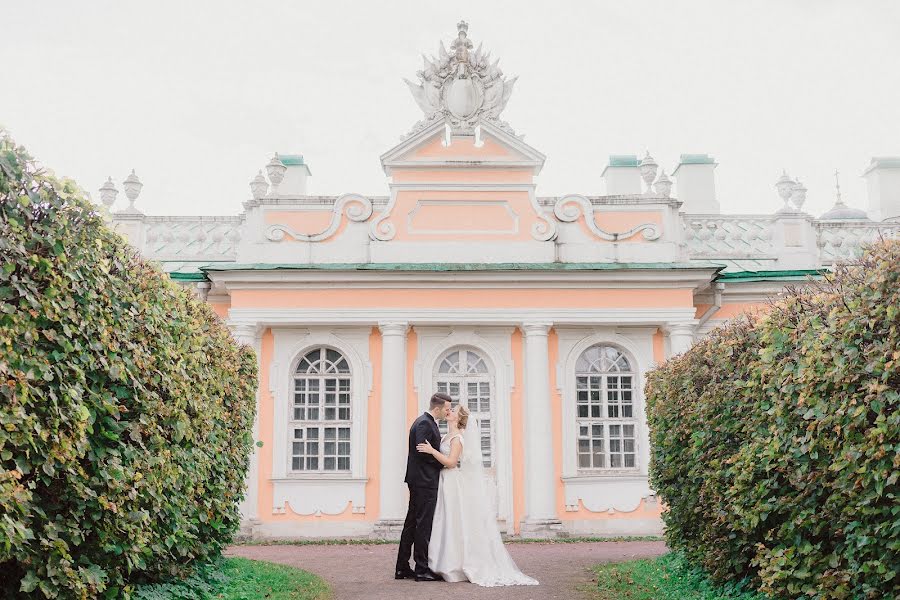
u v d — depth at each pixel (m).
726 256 20.91
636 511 18.44
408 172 19.16
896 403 5.50
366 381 18.75
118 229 7.95
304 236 18.92
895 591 5.58
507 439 18.61
